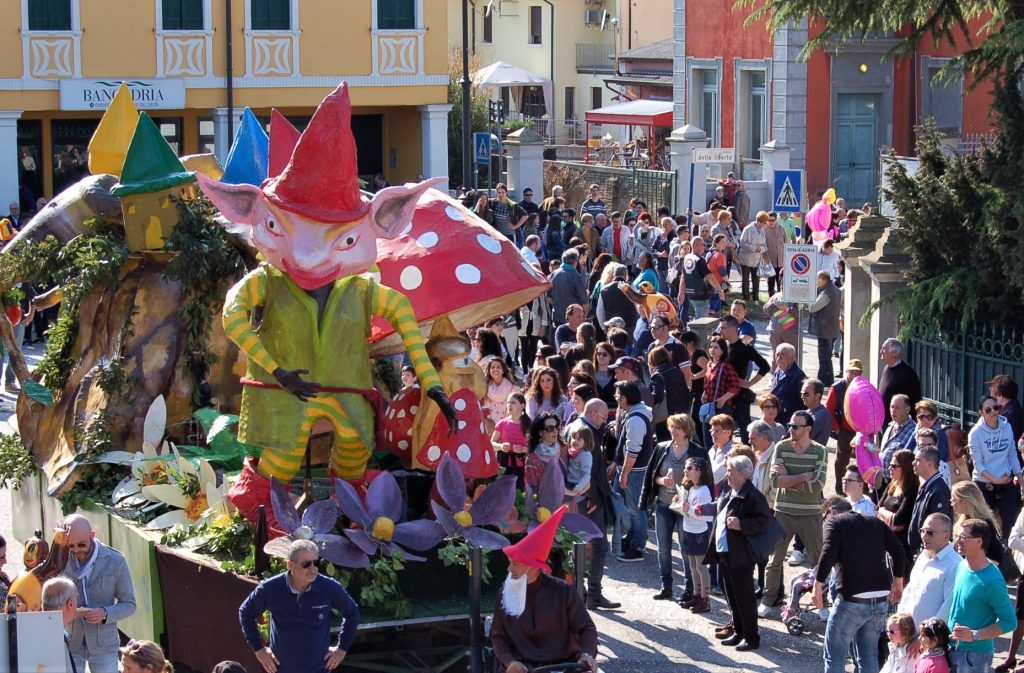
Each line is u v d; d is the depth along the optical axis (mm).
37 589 9812
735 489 12070
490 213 30844
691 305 25750
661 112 48938
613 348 17062
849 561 10609
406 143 44094
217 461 12172
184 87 39969
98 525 12172
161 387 12727
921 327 18391
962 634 9977
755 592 12672
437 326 11164
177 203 12852
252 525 10633
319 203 10000
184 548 10969
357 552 10008
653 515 16141
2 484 13383
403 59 42031
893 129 41281
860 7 19438
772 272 29406
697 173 37844
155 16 39375
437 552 10469
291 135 12062
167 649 11078
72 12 38500
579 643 9148
